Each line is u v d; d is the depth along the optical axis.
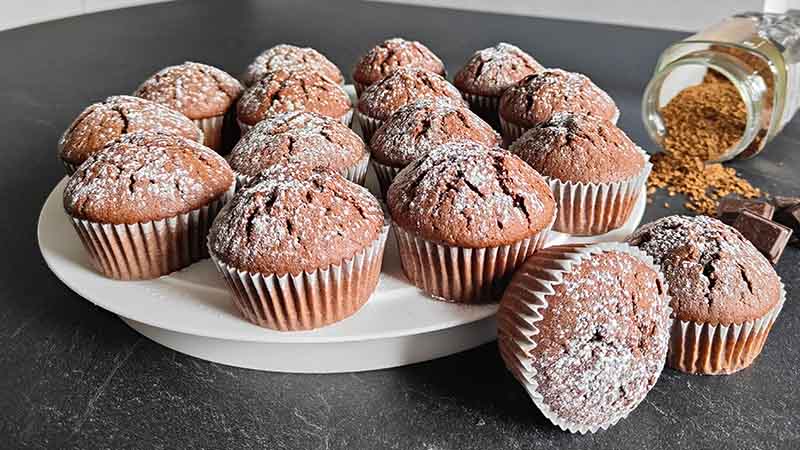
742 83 0.55
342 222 0.37
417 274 0.40
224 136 0.53
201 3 0.95
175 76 0.52
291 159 0.44
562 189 0.43
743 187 0.54
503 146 0.52
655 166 0.57
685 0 0.84
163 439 0.35
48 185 0.54
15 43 0.80
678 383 0.38
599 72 0.71
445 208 0.38
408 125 0.46
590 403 0.34
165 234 0.40
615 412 0.35
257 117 0.50
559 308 0.34
